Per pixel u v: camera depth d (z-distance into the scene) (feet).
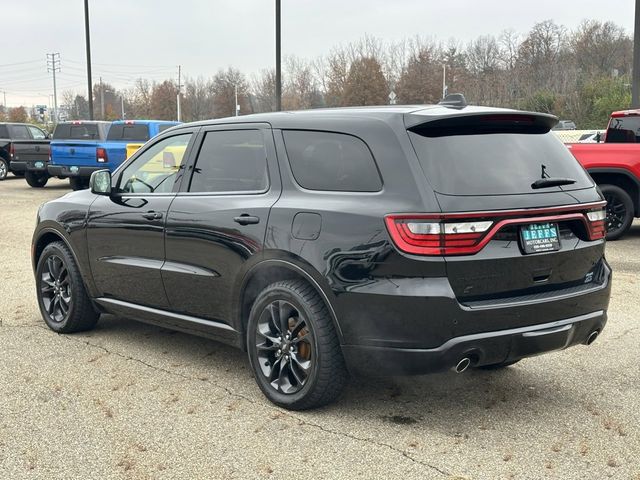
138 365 17.11
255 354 14.73
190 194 16.44
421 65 206.18
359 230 12.91
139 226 17.20
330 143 14.17
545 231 13.32
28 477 11.59
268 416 13.99
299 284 13.91
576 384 15.83
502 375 16.40
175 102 280.51
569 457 12.25
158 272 16.79
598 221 14.38
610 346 18.61
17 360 17.49
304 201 14.01
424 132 13.23
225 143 16.17
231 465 11.96
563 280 13.70
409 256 12.37
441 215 12.28
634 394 15.23
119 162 60.23
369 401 14.78
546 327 13.16
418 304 12.32
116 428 13.46
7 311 22.53
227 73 279.90
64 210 19.47
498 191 12.91
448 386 15.69
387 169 13.07
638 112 34.40
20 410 14.33
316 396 13.76
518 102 156.35
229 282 15.19
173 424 13.64
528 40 204.74
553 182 13.57
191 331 16.70
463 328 12.39
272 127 15.30
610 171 33.94
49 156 69.26
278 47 71.97
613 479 11.48
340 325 13.17
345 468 11.83
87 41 111.24
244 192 15.33
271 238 14.17
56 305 20.22
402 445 12.69
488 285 12.69
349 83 199.52
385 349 12.72
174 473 11.68
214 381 16.01
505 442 12.84
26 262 31.42
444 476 11.55
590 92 141.38
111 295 18.53
